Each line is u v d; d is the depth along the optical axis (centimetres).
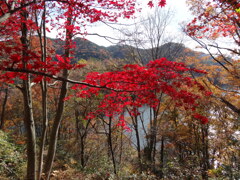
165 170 671
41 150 438
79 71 841
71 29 402
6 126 1644
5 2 260
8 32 345
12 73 239
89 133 1038
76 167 743
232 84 778
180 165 601
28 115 385
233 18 550
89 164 892
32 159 386
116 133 1005
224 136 719
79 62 739
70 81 249
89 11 287
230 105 655
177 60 929
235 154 699
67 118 1176
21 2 308
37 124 1656
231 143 668
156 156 1172
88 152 1023
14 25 342
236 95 781
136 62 882
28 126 385
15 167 541
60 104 496
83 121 893
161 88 329
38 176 425
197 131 1009
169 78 350
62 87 499
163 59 345
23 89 382
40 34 395
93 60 883
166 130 912
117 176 584
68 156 923
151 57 945
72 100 882
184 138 998
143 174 560
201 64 871
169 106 968
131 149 1213
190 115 884
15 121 1697
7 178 472
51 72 246
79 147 1022
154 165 773
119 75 304
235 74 699
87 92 398
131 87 344
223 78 848
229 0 426
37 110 1427
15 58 210
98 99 748
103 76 311
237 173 512
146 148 1077
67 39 427
